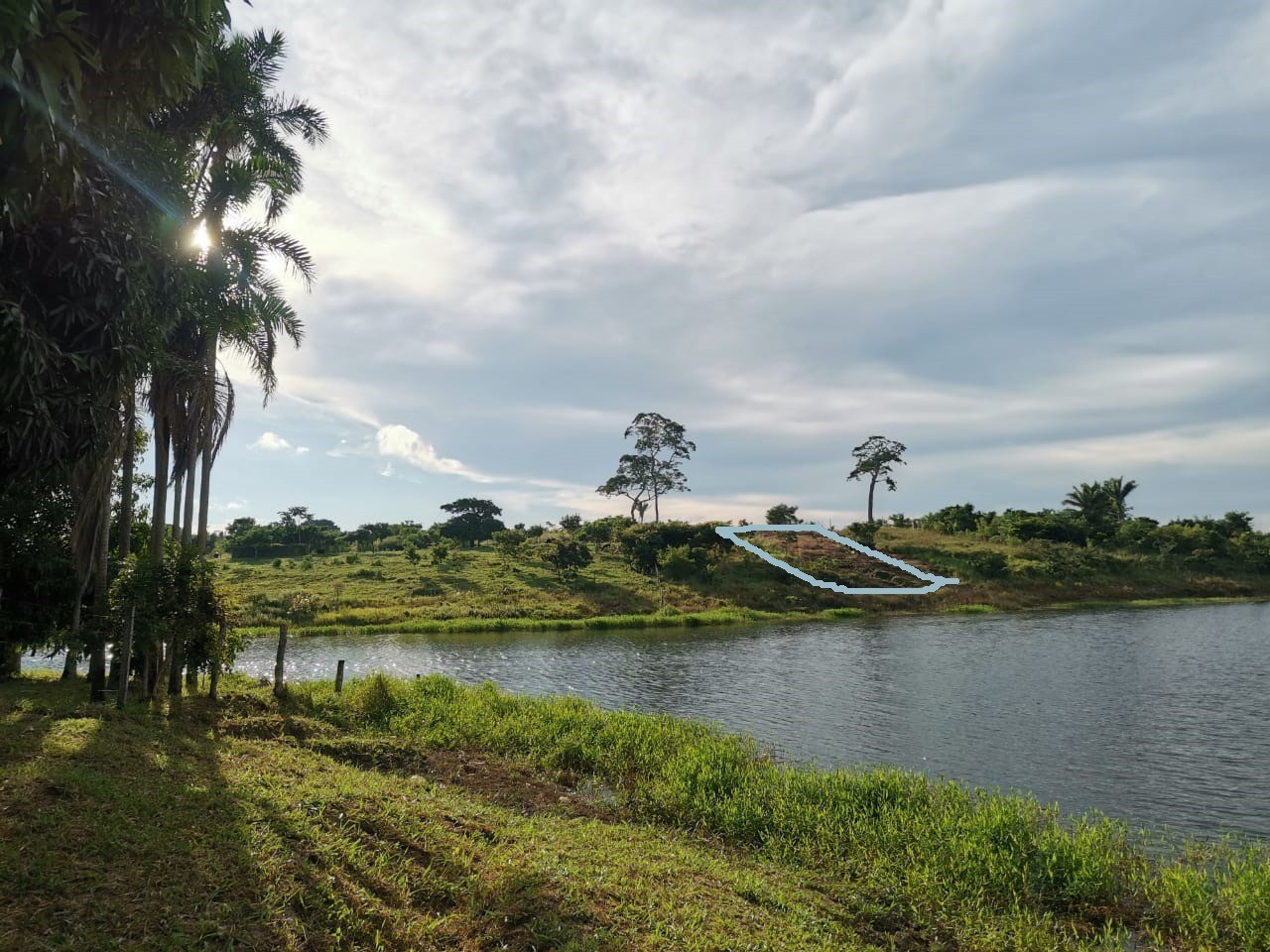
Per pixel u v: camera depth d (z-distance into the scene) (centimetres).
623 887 723
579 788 1234
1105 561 7081
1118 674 2631
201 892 542
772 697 2239
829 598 5703
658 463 8950
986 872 895
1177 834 1112
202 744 1059
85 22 504
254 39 1667
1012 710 2028
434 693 1839
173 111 1412
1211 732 1769
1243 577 7169
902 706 2088
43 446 631
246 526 8038
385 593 5134
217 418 1669
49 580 1583
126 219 759
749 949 628
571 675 2697
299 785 861
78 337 675
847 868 921
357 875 639
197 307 1409
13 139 453
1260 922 768
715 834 1045
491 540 7962
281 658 1661
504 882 679
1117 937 773
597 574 6016
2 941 440
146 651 1386
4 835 570
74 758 816
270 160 1630
